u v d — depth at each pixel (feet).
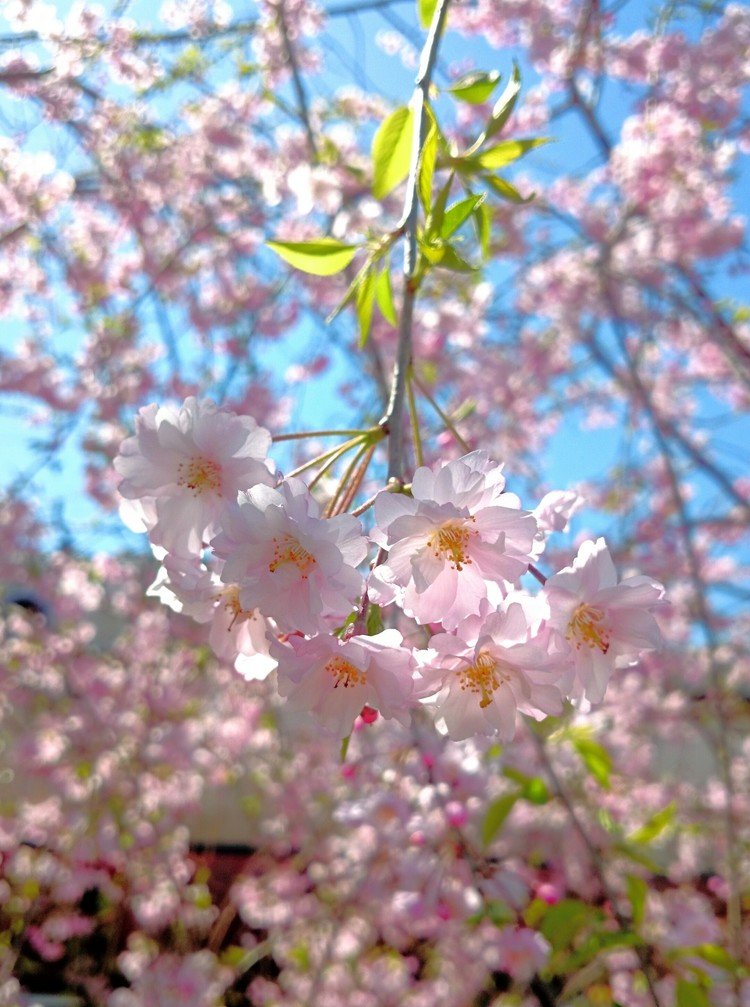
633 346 18.29
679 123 15.38
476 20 17.16
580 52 15.88
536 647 3.90
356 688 4.07
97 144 16.29
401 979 14.71
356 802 11.18
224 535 3.89
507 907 10.00
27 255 16.88
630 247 17.31
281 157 16.78
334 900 16.53
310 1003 15.25
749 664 20.08
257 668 4.48
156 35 15.28
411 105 5.68
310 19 15.30
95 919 18.62
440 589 3.92
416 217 5.06
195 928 18.25
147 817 17.74
